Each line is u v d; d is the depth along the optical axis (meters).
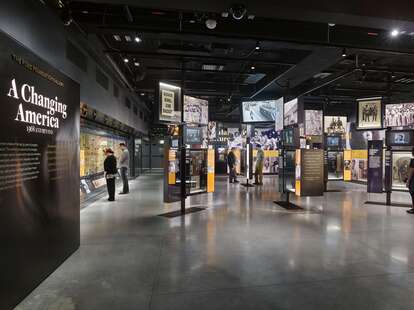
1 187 2.44
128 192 9.59
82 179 7.93
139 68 10.17
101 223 5.54
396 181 10.38
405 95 13.41
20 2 3.74
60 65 5.09
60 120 3.59
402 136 7.54
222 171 18.52
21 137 2.74
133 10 5.77
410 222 5.81
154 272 3.33
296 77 9.77
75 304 2.62
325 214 6.54
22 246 2.73
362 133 13.40
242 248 4.19
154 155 22.97
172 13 5.88
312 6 4.48
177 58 8.73
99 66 7.57
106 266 3.49
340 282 3.11
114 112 9.37
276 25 6.21
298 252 4.04
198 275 3.26
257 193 9.80
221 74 11.05
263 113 11.48
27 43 3.93
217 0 4.30
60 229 3.55
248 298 2.76
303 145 11.06
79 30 5.80
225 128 18.92
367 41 6.66
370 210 7.02
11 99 2.59
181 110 7.27
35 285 2.95
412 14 4.73
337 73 9.39
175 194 7.48
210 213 6.54
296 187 7.41
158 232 4.96
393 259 3.79
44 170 3.18
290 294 2.84
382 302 2.70
